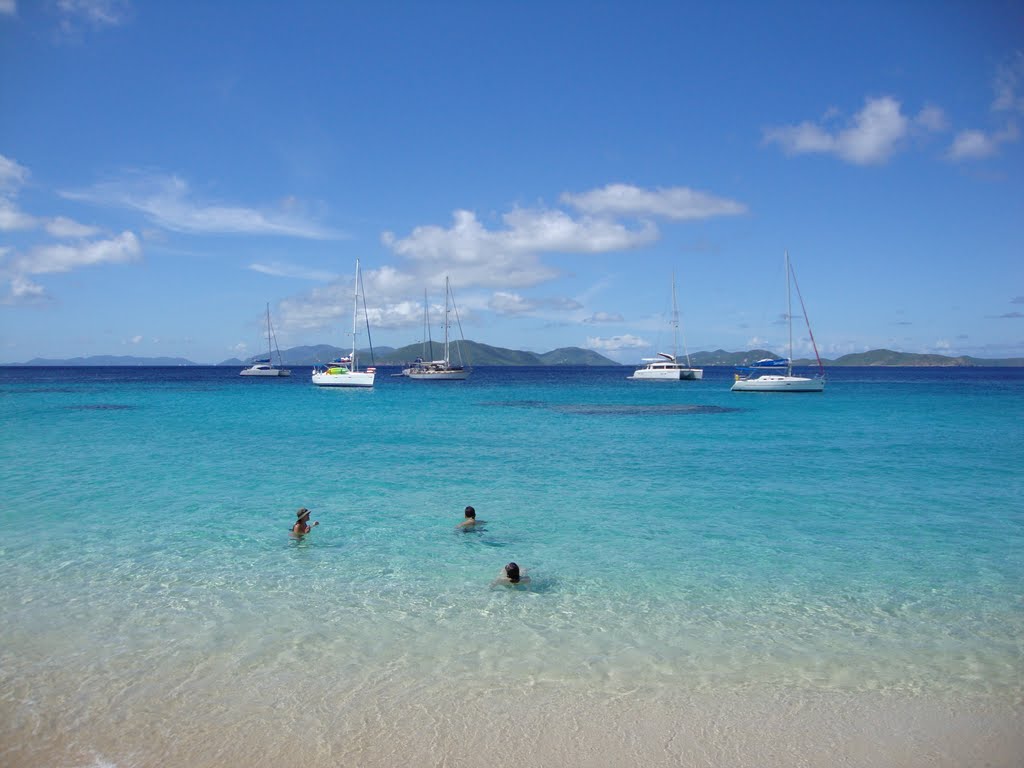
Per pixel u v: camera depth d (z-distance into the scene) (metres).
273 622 9.09
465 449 26.77
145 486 18.58
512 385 97.69
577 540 13.35
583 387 90.38
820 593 10.40
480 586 10.66
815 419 40.97
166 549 12.55
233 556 12.16
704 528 14.28
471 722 6.65
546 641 8.57
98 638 8.52
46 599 9.91
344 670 7.71
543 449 26.72
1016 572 11.42
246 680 7.45
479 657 8.08
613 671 7.75
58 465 22.06
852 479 20.02
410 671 7.70
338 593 10.28
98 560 11.84
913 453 25.52
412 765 5.98
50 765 5.89
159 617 9.23
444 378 108.62
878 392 76.19
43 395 66.19
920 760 6.14
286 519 14.94
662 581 10.93
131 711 6.79
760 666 7.91
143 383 101.12
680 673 7.71
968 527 14.37
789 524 14.63
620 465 22.72
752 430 34.12
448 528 14.26
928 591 10.48
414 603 9.88
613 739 6.39
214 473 20.75
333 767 5.93
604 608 9.73
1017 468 21.97
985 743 6.39
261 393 70.69
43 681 7.38
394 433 32.69
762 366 79.19
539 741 6.35
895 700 7.16
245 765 5.94
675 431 34.00
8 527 14.09
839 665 7.95
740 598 10.17
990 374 192.62
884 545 13.02
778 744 6.35
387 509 16.02
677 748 6.27
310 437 30.67
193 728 6.50
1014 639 8.73
